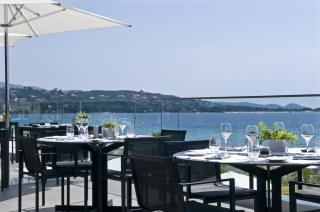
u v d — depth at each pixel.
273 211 3.35
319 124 4.91
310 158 3.16
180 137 5.11
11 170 7.89
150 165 2.93
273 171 3.36
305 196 3.31
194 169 3.96
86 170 5.03
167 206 2.83
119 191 6.16
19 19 6.55
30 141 4.48
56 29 6.73
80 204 5.36
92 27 6.54
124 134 5.16
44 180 4.90
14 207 5.20
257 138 3.27
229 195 3.49
